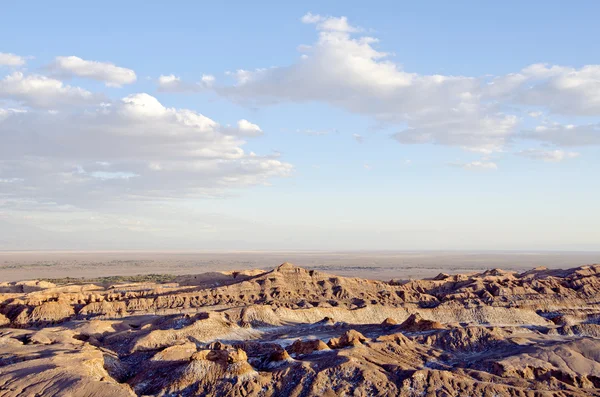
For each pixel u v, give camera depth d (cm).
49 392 10156
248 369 11269
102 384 10325
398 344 13338
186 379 11181
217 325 15775
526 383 11425
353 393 10556
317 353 12531
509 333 15162
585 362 12850
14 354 12406
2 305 18962
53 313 18300
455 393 10588
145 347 14450
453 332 14362
